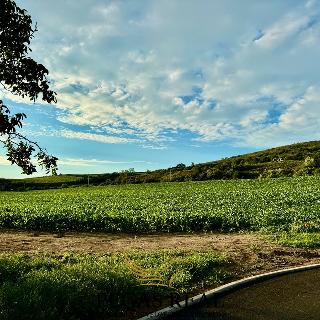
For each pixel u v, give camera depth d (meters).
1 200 55.31
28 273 10.73
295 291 10.53
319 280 11.73
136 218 27.95
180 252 16.06
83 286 9.21
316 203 38.47
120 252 16.98
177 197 50.06
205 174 95.44
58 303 8.41
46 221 28.09
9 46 9.03
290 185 61.16
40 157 9.67
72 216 28.81
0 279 10.62
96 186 94.62
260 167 103.88
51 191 84.81
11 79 9.21
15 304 7.89
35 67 9.16
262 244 18.88
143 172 123.06
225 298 9.87
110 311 8.54
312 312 8.75
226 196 48.88
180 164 131.50
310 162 86.38
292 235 22.17
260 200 42.34
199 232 25.83
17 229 27.77
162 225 26.80
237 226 26.47
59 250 17.97
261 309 8.98
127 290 9.52
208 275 12.08
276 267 13.67
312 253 16.58
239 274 12.60
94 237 23.89
